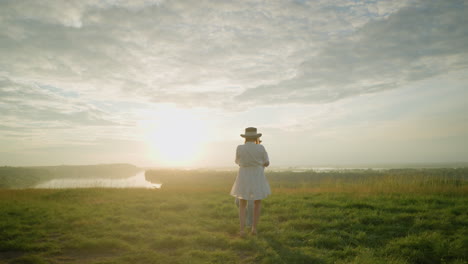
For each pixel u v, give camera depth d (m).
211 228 5.86
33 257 3.98
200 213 7.33
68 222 6.32
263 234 5.28
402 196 9.85
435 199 8.88
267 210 7.51
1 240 4.81
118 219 6.54
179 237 4.91
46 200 10.62
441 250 4.19
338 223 5.90
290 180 45.12
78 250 4.48
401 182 12.77
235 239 4.91
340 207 7.90
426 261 3.99
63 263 3.90
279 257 4.02
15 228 5.72
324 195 10.57
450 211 6.89
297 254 4.13
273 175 49.72
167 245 4.70
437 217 6.30
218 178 56.12
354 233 5.33
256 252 4.37
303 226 5.86
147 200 9.84
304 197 10.08
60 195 11.71
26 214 7.22
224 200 9.70
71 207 8.33
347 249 4.34
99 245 4.54
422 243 4.48
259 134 5.35
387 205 7.84
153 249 4.54
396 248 4.34
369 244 4.73
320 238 4.93
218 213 7.20
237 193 5.11
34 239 4.98
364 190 11.69
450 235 5.02
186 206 8.48
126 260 3.96
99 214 7.18
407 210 7.36
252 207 5.98
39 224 6.24
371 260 3.77
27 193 12.51
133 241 4.93
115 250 4.45
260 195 5.05
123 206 8.49
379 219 6.22
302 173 51.91
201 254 4.15
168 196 11.06
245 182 5.10
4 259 4.06
